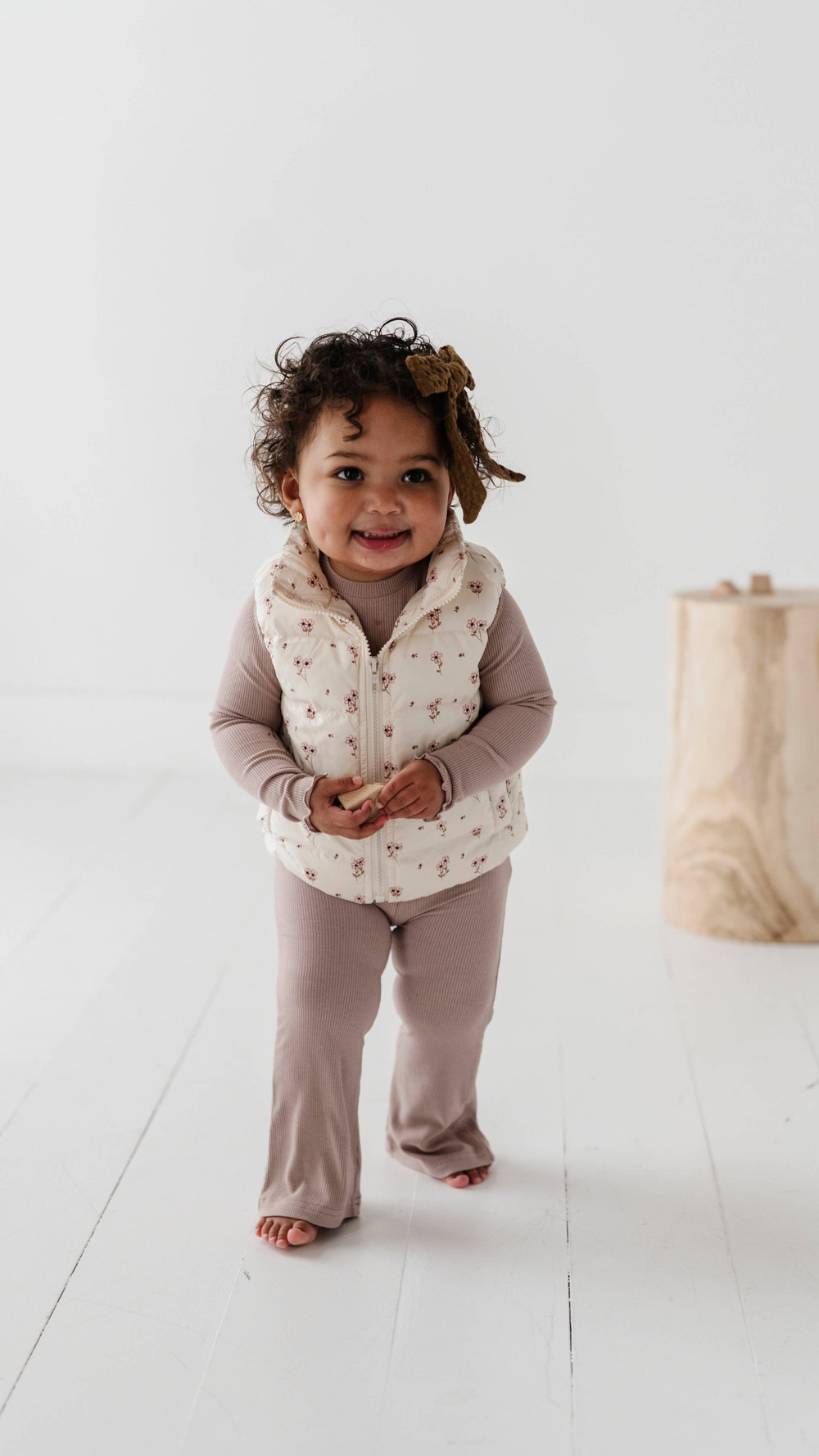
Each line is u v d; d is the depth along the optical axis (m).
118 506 3.34
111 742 3.43
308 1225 1.41
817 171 3.03
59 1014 1.99
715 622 2.20
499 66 3.05
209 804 3.14
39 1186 1.52
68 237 3.21
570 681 3.32
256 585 1.41
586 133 3.06
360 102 3.10
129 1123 1.67
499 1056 1.86
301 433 1.32
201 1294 1.32
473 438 1.38
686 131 3.04
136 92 3.13
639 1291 1.33
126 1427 1.13
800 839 2.24
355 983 1.39
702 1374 1.20
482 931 1.43
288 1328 1.27
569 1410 1.15
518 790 1.50
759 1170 1.56
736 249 3.08
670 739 2.34
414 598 1.34
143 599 3.38
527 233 3.12
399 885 1.37
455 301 3.16
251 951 2.24
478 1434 1.12
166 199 3.17
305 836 1.38
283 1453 1.10
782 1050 1.87
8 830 2.94
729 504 3.20
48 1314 1.29
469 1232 1.43
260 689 1.40
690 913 2.33
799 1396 1.17
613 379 3.16
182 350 3.24
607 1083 1.78
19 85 3.15
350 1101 1.42
